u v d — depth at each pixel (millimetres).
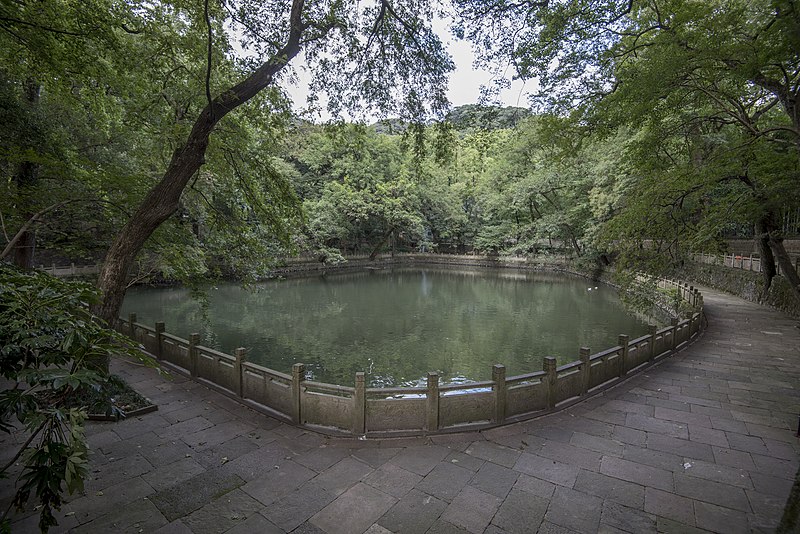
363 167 38781
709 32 7914
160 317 17656
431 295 26156
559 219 33531
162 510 3748
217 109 6676
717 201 11234
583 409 6262
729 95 9320
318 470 4473
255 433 5375
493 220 46406
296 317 18703
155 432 5371
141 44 8695
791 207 9344
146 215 6426
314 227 33688
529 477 4355
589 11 7727
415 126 8742
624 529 3541
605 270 31594
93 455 4730
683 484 4246
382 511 3762
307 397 5543
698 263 26703
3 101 8008
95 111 9742
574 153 10523
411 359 12680
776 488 4184
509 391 5734
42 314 2645
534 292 27719
